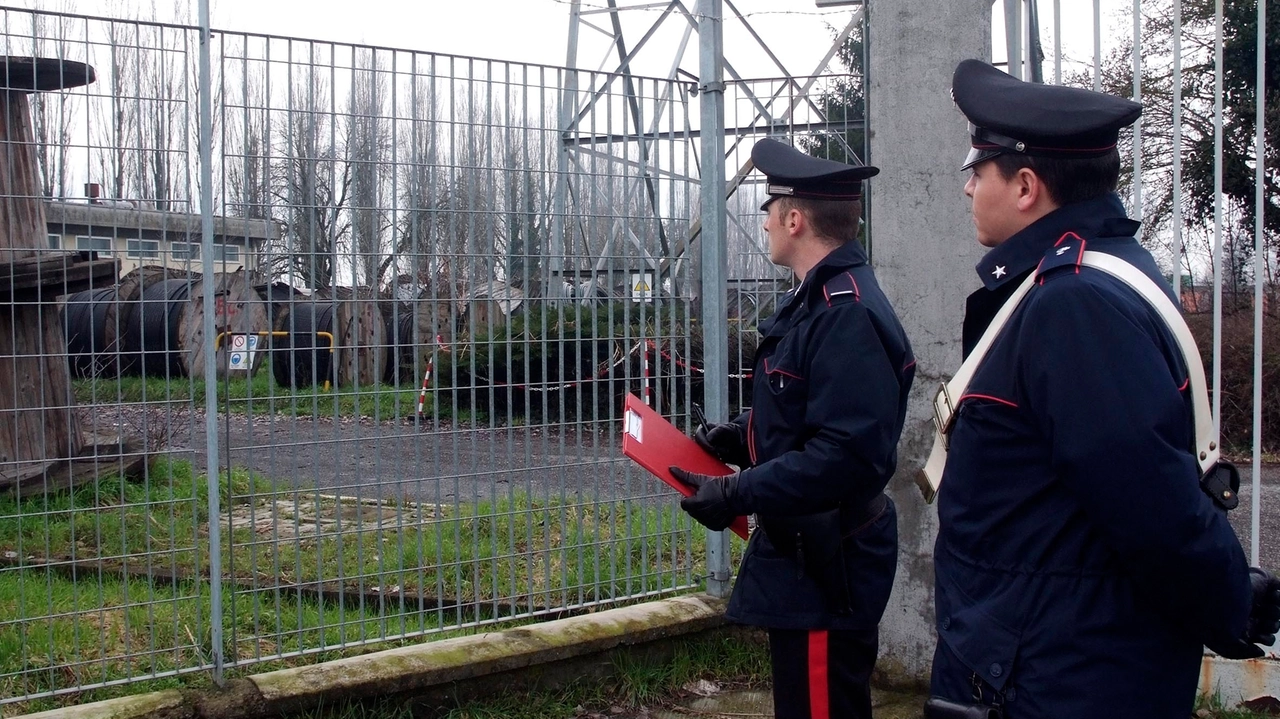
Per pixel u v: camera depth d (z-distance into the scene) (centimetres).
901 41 367
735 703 371
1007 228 186
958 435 180
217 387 317
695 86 402
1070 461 159
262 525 478
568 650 359
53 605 378
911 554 374
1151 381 157
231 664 321
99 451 454
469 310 352
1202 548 154
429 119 341
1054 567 168
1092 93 181
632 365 402
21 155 300
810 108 442
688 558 418
